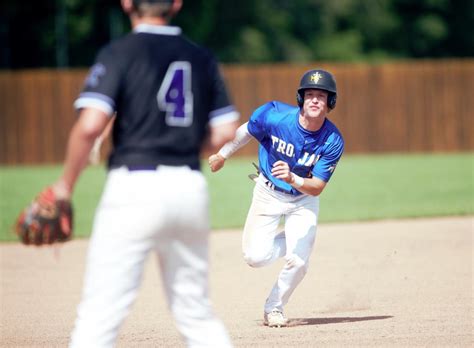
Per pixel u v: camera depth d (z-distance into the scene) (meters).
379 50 167.00
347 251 40.59
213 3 147.12
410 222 50.19
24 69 141.50
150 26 16.09
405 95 101.25
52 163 97.00
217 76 16.52
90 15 137.62
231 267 37.34
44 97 96.62
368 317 26.67
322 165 24.42
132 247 15.61
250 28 152.62
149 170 15.59
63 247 44.06
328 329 24.95
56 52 140.62
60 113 96.75
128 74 15.61
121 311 15.80
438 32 168.00
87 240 46.25
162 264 16.33
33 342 24.11
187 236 15.97
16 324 26.70
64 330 25.75
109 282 15.62
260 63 150.62
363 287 32.00
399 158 96.44
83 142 15.23
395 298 29.77
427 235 44.97
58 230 15.80
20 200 63.16
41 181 76.94
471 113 101.69
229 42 149.88
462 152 101.62
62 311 28.80
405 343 22.86
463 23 173.00
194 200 15.80
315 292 31.41
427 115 101.50
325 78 23.77
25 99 96.38
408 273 34.72
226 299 30.52
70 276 36.03
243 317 27.20
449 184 69.38
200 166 16.28
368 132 101.25
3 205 60.31
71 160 15.27
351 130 101.25
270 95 99.00
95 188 71.00
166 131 15.76
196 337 16.34
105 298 15.66
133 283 15.81
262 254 25.80
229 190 68.06
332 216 52.91
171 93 15.80
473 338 23.31
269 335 24.30
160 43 15.94
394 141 101.50
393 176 76.62
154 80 15.70
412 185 69.31
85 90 15.45
